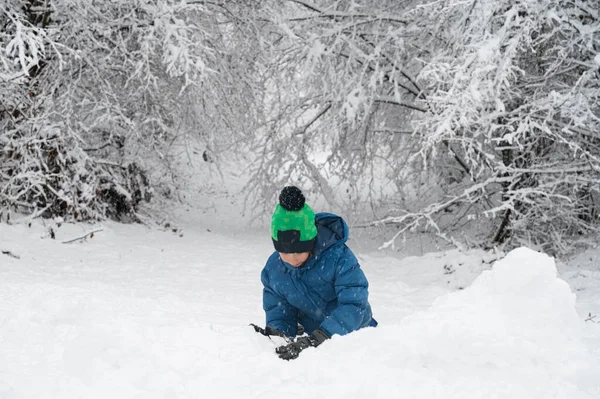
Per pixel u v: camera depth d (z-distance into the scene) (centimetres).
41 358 259
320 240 279
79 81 1093
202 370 236
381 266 969
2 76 815
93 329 285
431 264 921
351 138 1273
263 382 222
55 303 370
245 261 933
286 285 291
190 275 801
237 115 1264
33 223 956
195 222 1446
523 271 263
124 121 1108
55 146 980
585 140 966
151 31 1000
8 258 762
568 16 847
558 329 248
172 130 1273
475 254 916
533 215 1037
